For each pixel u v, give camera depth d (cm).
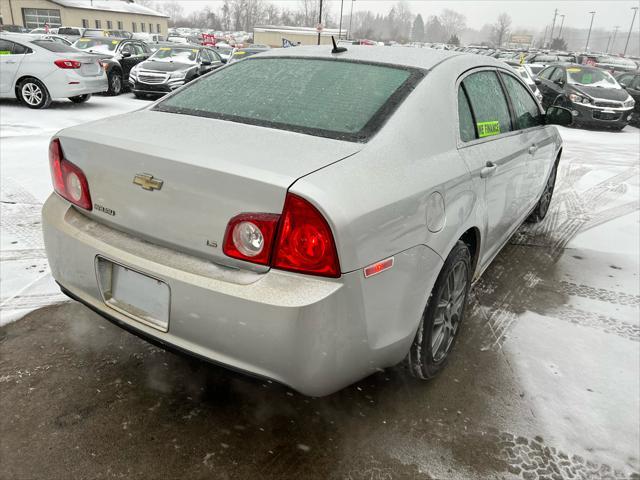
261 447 201
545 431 217
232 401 225
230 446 201
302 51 271
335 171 171
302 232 159
